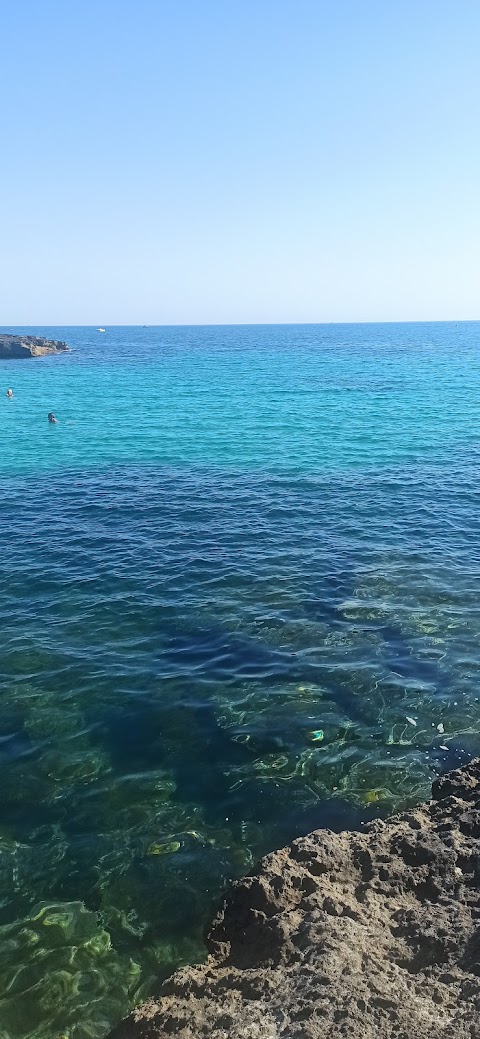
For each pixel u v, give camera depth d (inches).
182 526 815.1
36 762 391.5
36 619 570.9
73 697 454.0
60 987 261.7
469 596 602.2
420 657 497.4
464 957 231.6
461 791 335.6
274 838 334.6
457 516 845.8
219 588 626.8
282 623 552.7
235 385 2431.1
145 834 338.6
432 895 267.9
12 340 4854.8
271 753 396.8
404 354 4377.5
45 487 1007.6
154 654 509.4
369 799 359.3
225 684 466.3
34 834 339.3
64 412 1802.4
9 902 300.7
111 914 294.7
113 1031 237.5
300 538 766.5
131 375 2945.4
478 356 4082.2
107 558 711.7
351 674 474.3
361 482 1010.7
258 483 1013.2
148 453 1249.4
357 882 280.1
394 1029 201.5
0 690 462.3
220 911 279.9
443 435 1398.9
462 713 430.6
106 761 392.5
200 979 245.8
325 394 2108.8
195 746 403.5
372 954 235.8
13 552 732.7
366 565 679.7
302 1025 204.1
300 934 248.2
